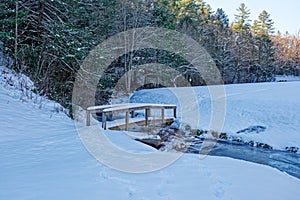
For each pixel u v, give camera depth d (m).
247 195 3.03
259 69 36.81
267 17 46.53
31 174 3.29
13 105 7.71
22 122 6.70
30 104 8.30
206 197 2.86
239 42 34.34
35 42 11.59
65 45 11.10
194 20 28.83
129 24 19.39
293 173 7.06
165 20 22.23
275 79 38.53
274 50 41.75
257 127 11.85
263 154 9.08
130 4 20.05
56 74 12.13
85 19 13.22
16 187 2.84
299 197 3.10
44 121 7.21
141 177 3.37
